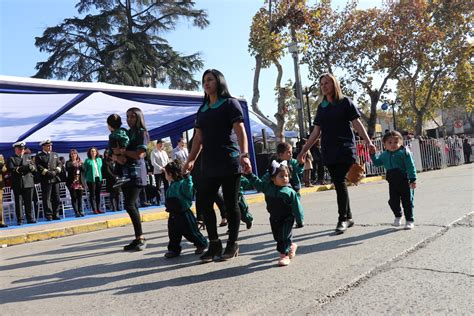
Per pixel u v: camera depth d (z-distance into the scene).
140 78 28.30
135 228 6.01
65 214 13.60
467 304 2.93
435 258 4.06
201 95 11.98
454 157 24.22
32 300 3.87
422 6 25.64
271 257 4.69
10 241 8.41
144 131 5.96
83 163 12.73
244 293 3.50
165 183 13.86
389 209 7.64
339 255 4.49
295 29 18.62
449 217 6.04
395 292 3.26
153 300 3.55
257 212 9.70
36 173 12.51
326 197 11.75
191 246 5.95
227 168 4.50
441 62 28.88
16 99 11.05
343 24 26.53
